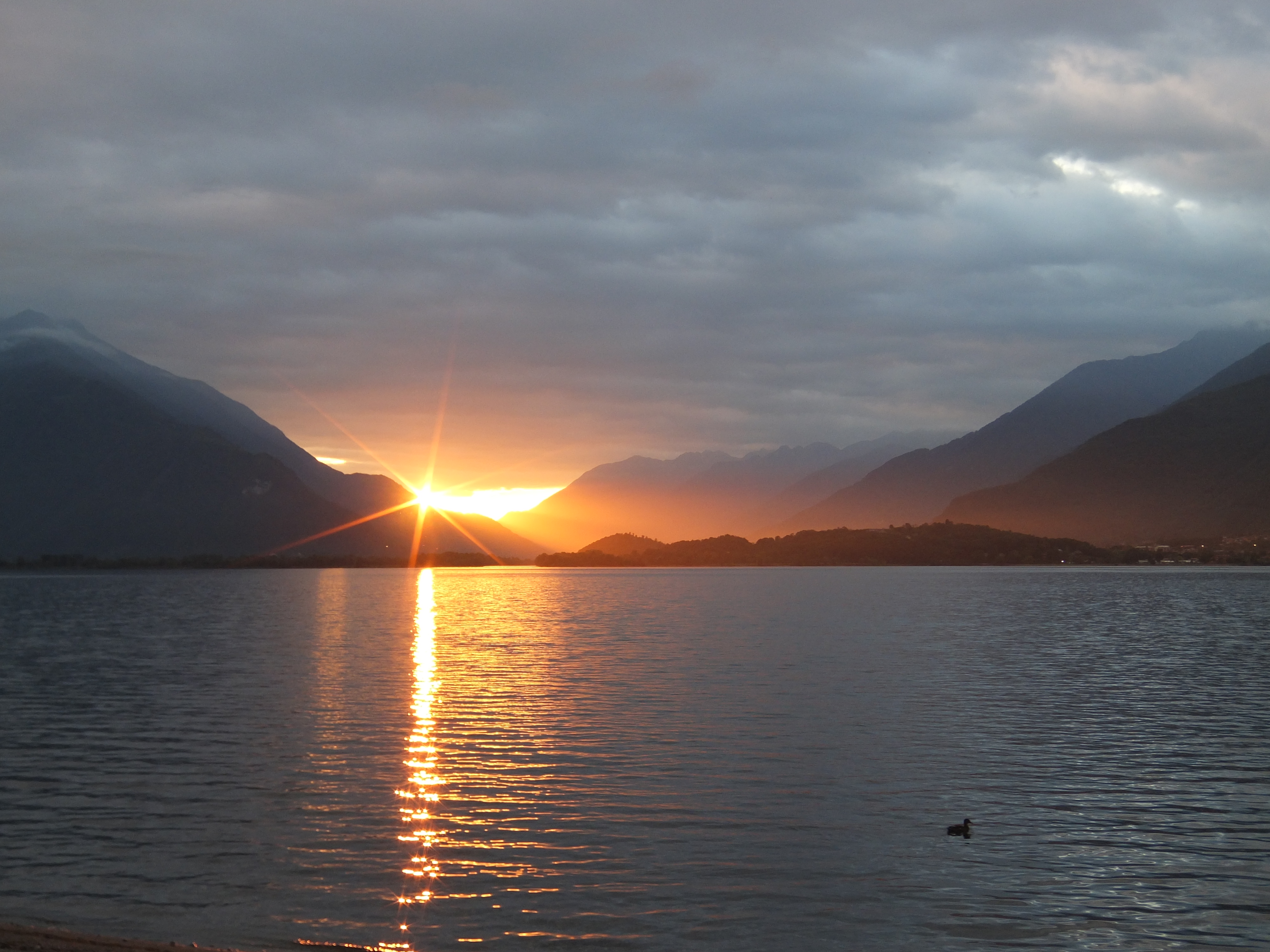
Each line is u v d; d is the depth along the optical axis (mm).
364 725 42062
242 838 26953
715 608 130250
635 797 30859
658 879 24312
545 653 72000
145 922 21875
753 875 24609
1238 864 25344
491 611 127500
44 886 23750
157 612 128250
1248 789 31984
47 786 32094
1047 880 24359
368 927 21719
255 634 91375
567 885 23938
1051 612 116500
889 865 25266
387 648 76875
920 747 37656
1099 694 50656
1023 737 39531
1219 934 21609
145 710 46250
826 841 26969
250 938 21188
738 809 29609
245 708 46719
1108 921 22219
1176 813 29438
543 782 32469
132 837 27062
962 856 25859
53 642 82438
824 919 22250
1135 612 115625
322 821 28406
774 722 42594
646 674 58750
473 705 47125
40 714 45188
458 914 22375
